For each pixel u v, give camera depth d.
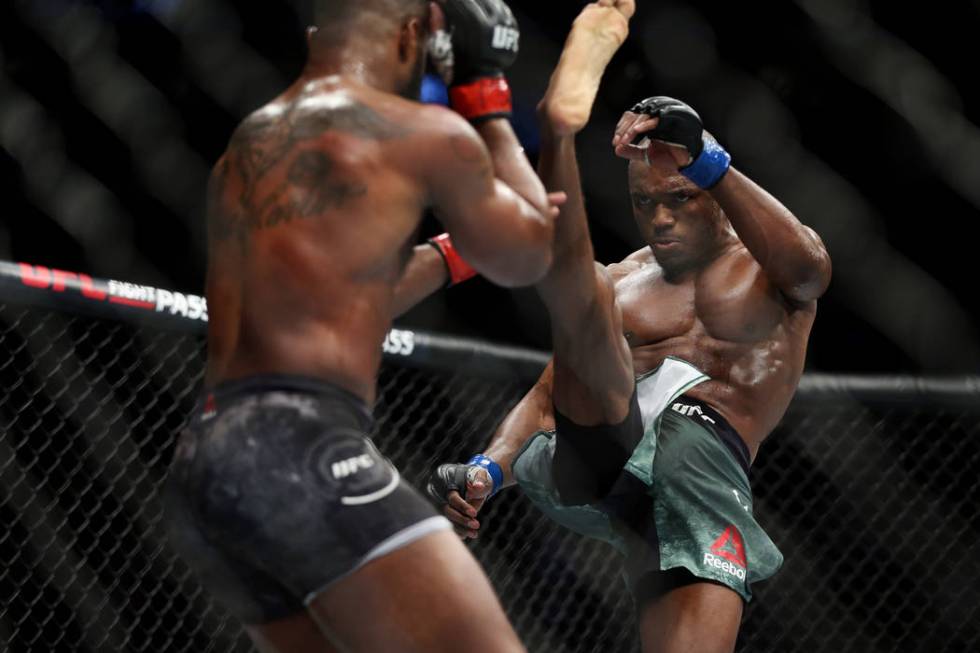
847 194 9.06
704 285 4.61
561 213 3.64
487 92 3.35
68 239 8.93
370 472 2.97
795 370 4.59
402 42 3.32
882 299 9.16
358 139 3.11
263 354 3.04
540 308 9.36
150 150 9.01
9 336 7.91
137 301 5.49
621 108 9.13
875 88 7.70
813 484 8.27
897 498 8.23
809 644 8.08
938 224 8.87
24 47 8.68
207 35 8.88
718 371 4.53
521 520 6.71
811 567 7.11
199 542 3.09
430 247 3.88
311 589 2.93
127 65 8.84
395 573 2.89
